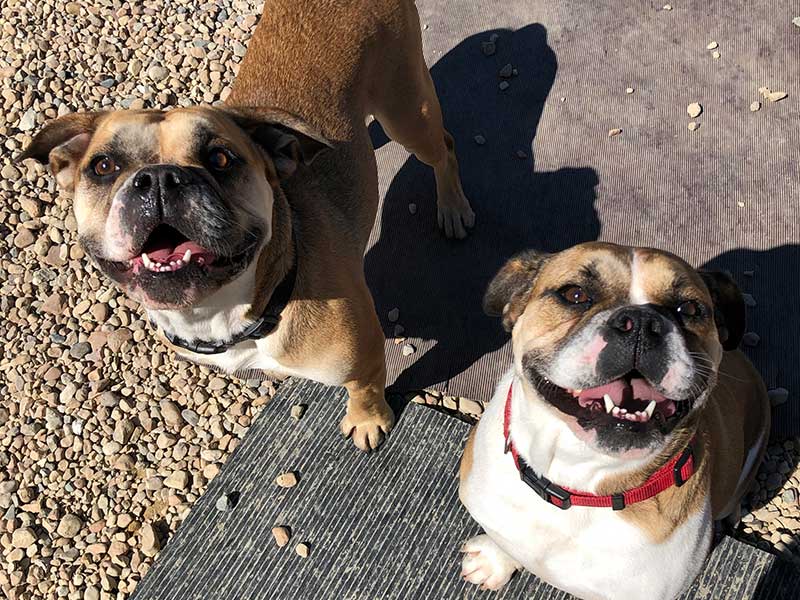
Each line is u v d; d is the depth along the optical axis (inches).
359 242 38.4
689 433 28.2
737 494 38.2
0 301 48.4
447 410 44.7
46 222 50.9
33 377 46.2
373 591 39.4
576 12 57.9
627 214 49.9
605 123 53.3
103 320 47.6
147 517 42.4
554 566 31.9
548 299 28.7
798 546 39.5
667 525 29.5
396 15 40.6
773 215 48.9
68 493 43.2
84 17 59.2
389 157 53.6
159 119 30.2
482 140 53.6
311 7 39.5
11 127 54.6
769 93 53.0
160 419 44.9
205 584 40.0
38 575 41.1
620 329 25.3
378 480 42.1
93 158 29.8
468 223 49.6
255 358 35.6
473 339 46.4
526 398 29.1
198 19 58.9
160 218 27.3
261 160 31.9
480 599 38.8
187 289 29.0
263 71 37.9
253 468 42.9
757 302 46.3
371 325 36.7
